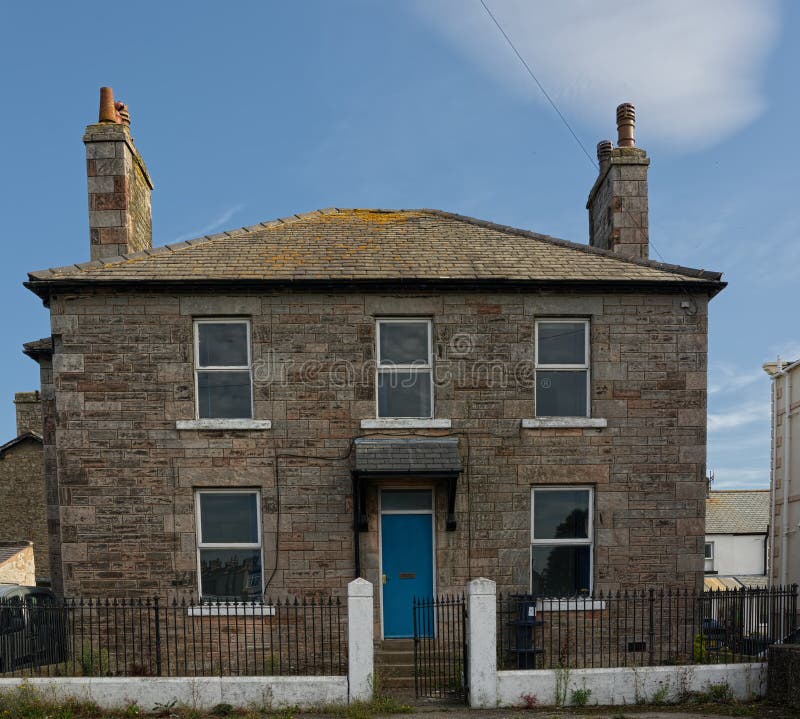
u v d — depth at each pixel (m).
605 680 7.41
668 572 9.62
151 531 9.38
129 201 10.68
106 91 10.72
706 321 9.87
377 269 9.86
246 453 9.49
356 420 9.61
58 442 9.37
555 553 9.84
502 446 9.66
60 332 9.41
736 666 7.58
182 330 9.54
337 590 9.41
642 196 11.23
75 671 8.65
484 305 9.80
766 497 28.64
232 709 7.20
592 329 9.84
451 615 9.45
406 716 6.96
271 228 11.63
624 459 9.71
